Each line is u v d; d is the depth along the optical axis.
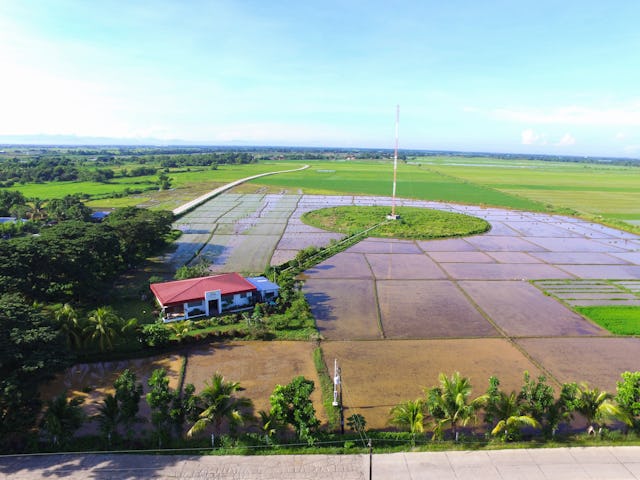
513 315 38.16
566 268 53.16
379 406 24.75
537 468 19.56
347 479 18.78
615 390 26.67
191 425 22.66
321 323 36.00
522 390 22.59
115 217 61.12
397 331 34.62
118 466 19.34
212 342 32.38
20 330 23.00
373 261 55.09
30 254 35.38
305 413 21.20
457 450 20.77
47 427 20.38
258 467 19.45
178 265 52.91
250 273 49.81
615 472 19.39
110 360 29.67
